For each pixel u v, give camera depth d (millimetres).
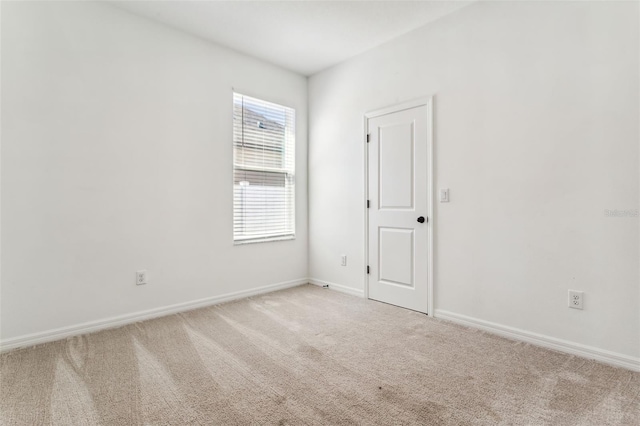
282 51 3430
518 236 2404
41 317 2334
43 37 2324
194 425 1468
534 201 2326
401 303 3150
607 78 2033
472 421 1494
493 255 2533
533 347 2275
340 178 3713
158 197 2881
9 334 2219
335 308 3121
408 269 3086
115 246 2656
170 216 2953
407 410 1574
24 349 2219
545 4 2268
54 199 2381
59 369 1952
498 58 2490
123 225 2693
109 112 2613
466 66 2668
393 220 3203
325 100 3867
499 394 1706
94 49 2539
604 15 2043
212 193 3229
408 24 2930
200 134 3139
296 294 3609
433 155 2883
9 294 2221
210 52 3207
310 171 4070
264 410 1570
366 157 3438
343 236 3689
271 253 3736
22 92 2250
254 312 3004
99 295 2582
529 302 2355
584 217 2125
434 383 1810
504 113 2463
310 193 4074
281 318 2844
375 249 3373
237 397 1674
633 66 1950
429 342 2352
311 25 2945
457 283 2742
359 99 3498
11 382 1812
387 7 2678
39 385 1780
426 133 2934
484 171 2572
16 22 2229
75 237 2471
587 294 2115
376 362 2049
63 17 2404
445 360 2078
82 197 2498
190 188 3076
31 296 2299
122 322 2686
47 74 2342
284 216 3904
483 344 2320
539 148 2299
